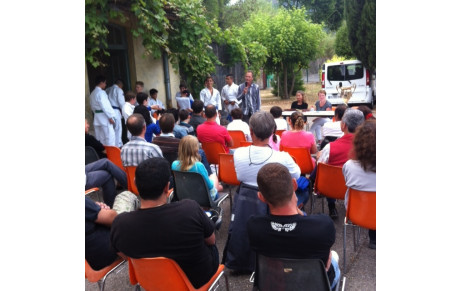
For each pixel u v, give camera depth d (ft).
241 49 34.17
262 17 58.44
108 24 22.58
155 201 6.32
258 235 6.06
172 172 10.77
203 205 10.64
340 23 95.50
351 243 11.44
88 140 14.88
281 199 5.89
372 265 10.14
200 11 26.09
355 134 8.45
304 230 5.82
